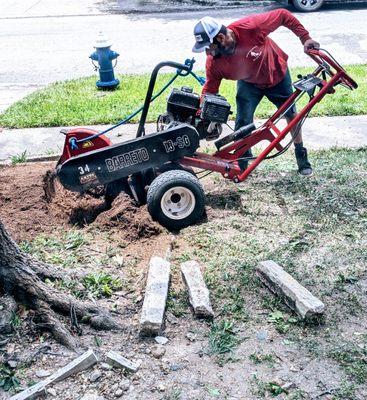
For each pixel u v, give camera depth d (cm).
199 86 955
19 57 1252
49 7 1834
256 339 392
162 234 514
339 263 473
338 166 649
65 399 345
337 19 1471
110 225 525
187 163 540
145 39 1356
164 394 348
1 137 770
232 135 547
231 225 531
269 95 594
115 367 366
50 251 489
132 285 446
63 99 912
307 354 378
